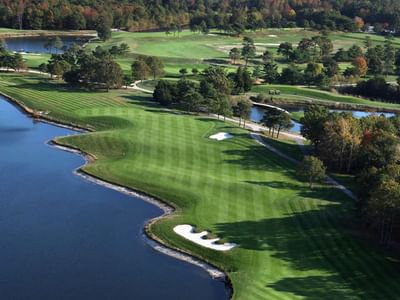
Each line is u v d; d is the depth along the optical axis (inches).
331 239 3024.1
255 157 4426.7
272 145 4817.9
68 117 5349.4
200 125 5226.4
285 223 3230.8
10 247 2837.1
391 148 4077.3
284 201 3548.2
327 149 4370.1
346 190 3838.6
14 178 3809.1
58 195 3567.9
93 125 5157.5
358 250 2901.1
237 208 3432.6
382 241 2999.5
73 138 4658.0
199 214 3334.2
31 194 3553.2
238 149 4581.7
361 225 3216.0
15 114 5541.3
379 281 2598.4
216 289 2593.5
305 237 3048.7
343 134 4318.4
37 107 5689.0
